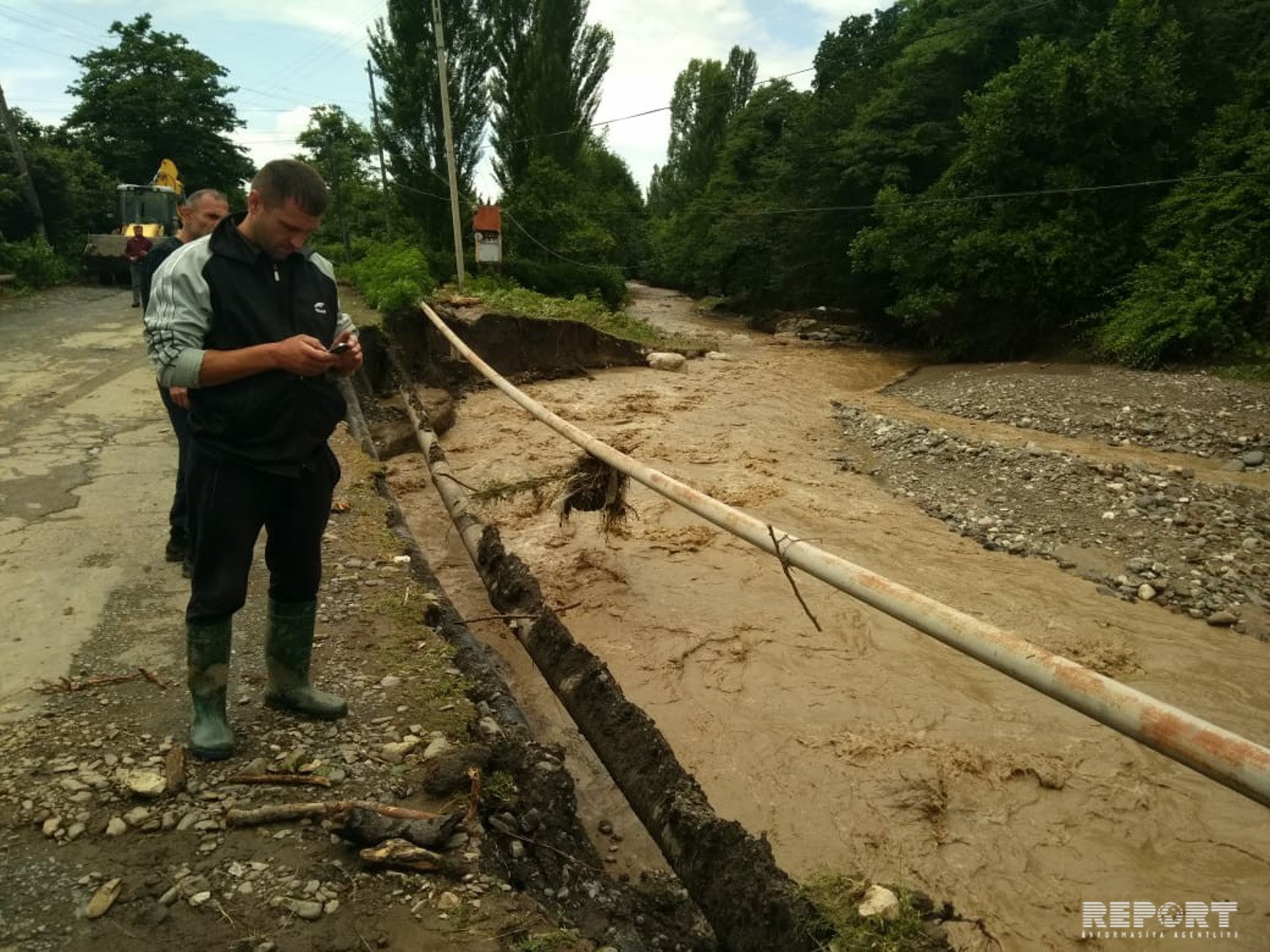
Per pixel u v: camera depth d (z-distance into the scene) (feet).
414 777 10.83
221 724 10.86
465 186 94.89
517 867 9.95
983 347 75.66
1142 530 29.99
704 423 47.21
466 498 25.76
